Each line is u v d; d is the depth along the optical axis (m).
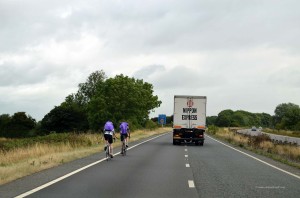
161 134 74.12
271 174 16.05
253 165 19.72
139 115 90.81
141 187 11.91
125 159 21.62
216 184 12.81
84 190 11.16
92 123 91.69
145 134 65.88
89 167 17.19
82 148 29.55
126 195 10.48
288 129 139.25
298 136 80.75
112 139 21.28
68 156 21.48
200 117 37.91
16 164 17.20
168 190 11.42
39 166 16.52
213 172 16.25
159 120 117.56
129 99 88.94
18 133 126.00
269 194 11.03
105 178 13.77
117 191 11.09
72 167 17.09
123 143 24.39
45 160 18.91
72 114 117.62
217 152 28.84
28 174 14.54
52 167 17.03
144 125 95.81
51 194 10.39
